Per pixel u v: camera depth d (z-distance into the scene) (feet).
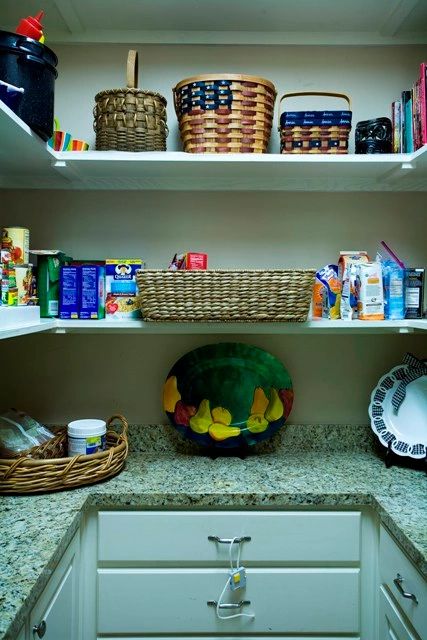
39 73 3.64
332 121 4.49
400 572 3.54
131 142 4.38
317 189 5.22
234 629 4.03
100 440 4.40
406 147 4.54
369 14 4.85
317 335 5.34
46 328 4.14
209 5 4.71
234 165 4.53
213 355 5.19
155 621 4.01
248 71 5.27
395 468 4.70
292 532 4.07
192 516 4.05
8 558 3.06
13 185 5.12
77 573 3.92
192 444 5.25
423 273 4.66
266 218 5.31
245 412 5.15
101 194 5.27
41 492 4.04
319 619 4.06
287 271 4.19
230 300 4.22
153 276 4.21
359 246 5.32
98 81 5.27
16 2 4.67
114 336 5.30
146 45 5.26
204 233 5.30
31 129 3.69
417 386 4.82
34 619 2.93
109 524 4.05
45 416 5.30
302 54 5.28
